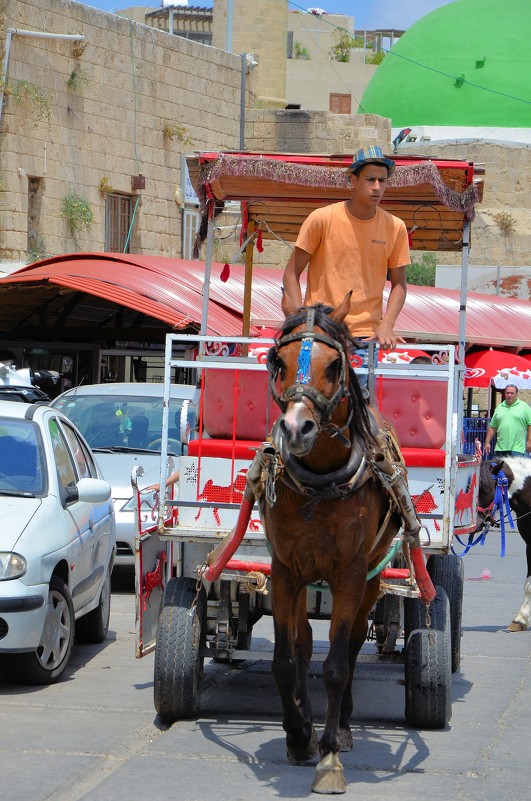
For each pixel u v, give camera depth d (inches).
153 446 569.6
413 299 1136.2
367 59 2923.2
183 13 2491.4
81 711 319.6
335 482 247.8
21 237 1114.1
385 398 315.6
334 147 1507.1
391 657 315.0
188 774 262.7
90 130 1205.1
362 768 271.0
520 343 1126.4
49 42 1143.6
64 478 390.0
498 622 492.4
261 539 302.5
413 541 275.6
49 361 952.3
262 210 401.7
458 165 354.6
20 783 252.4
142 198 1280.8
